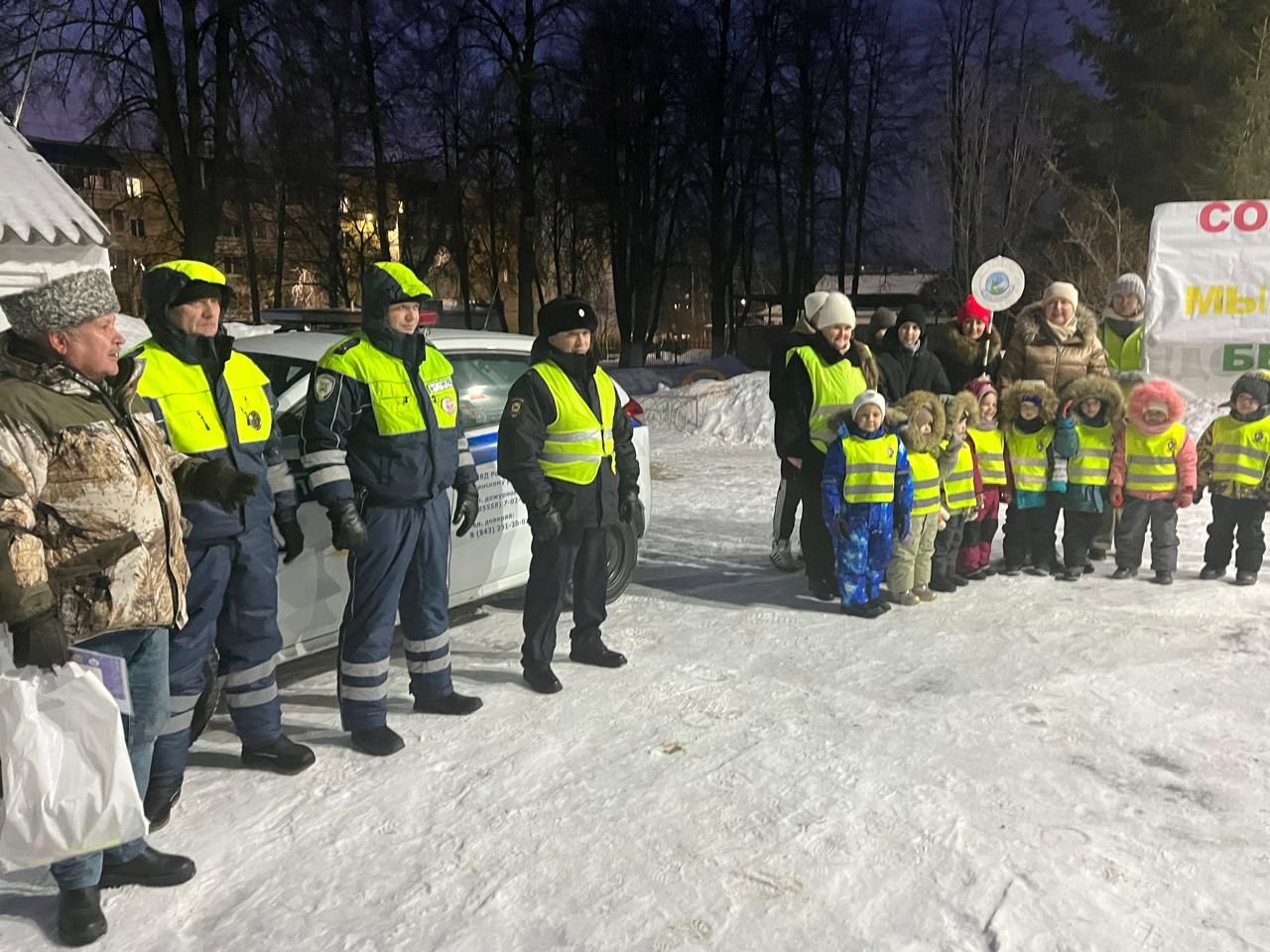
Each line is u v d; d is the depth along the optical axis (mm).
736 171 32781
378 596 3727
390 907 2770
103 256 10102
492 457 5039
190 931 2674
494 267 30266
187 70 20000
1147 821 3176
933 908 2730
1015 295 6262
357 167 25984
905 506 5320
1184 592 5684
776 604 5676
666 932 2646
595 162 28438
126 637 2643
